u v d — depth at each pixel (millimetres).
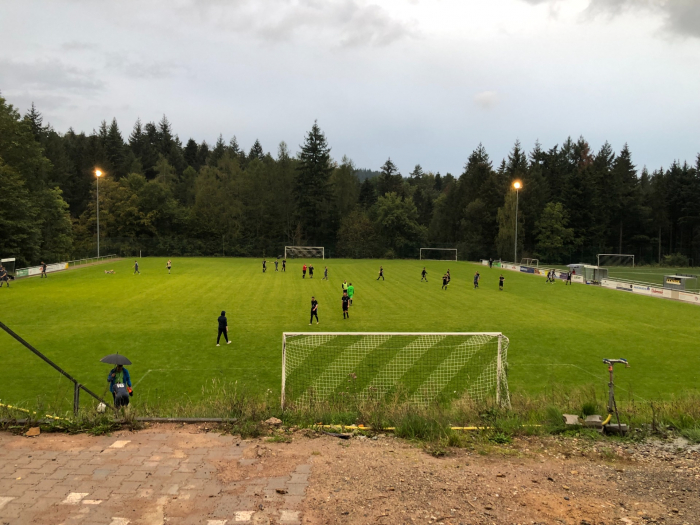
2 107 52438
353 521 5203
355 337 20453
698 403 10484
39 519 5090
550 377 16172
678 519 5363
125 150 117562
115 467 6406
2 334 20812
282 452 7113
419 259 82625
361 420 8922
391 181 110438
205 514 5289
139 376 15695
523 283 44156
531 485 6199
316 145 87500
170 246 79438
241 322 24172
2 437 7328
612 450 7520
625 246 89688
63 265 50719
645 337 22016
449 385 14617
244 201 87625
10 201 49406
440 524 5172
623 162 98438
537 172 90000
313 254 83625
